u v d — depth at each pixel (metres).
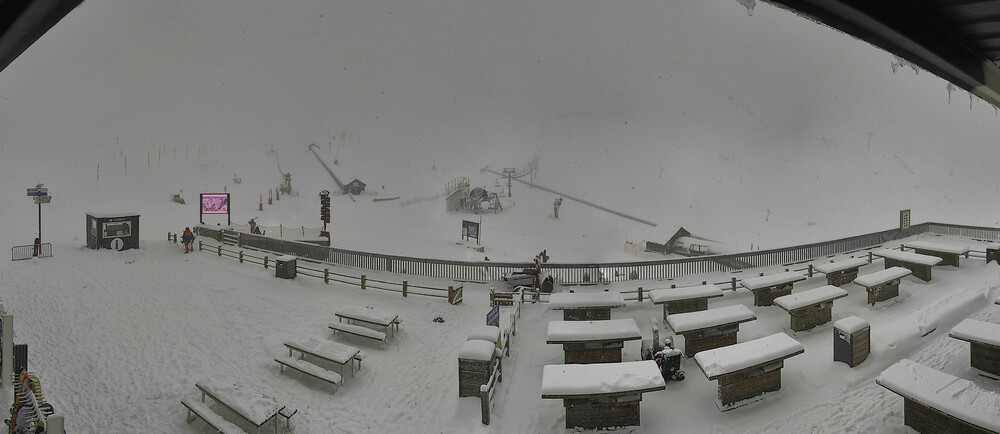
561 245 55.91
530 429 11.75
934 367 13.00
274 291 22.81
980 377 12.20
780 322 17.20
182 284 23.83
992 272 21.48
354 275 25.95
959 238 31.94
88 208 56.00
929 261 21.02
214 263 28.27
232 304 20.88
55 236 39.38
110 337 17.31
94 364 15.20
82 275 25.59
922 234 33.53
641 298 20.11
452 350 16.48
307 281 24.48
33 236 39.06
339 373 14.73
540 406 12.71
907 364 10.74
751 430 11.09
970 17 3.95
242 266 27.45
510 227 65.38
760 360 11.88
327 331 18.00
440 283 24.45
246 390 12.47
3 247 33.62
